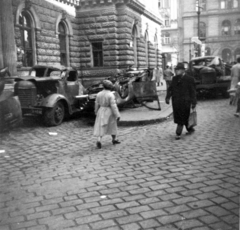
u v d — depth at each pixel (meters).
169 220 3.30
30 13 16.77
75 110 11.29
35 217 3.53
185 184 4.30
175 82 7.13
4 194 4.23
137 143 7.04
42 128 9.58
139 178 4.66
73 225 3.31
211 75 14.84
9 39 13.71
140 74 12.81
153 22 30.69
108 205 3.75
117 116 6.84
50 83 10.59
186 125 7.54
